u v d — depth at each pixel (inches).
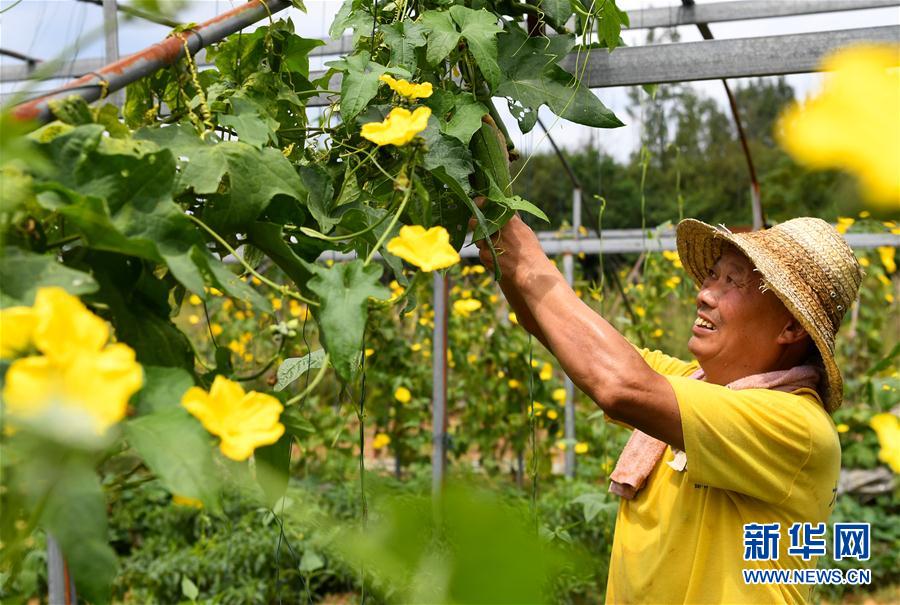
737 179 531.5
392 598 8.8
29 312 25.1
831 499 64.0
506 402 204.4
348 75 51.9
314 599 148.1
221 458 33.7
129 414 30.0
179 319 241.8
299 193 44.4
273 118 53.6
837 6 129.6
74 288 30.8
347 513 165.6
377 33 57.1
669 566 62.7
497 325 206.2
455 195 56.3
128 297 37.8
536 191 499.8
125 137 40.7
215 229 42.8
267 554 152.9
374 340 191.2
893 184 38.9
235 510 169.6
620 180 522.0
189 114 48.0
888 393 160.1
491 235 62.3
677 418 57.3
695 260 78.9
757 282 66.0
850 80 39.9
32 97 37.9
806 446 59.3
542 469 202.7
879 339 223.5
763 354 66.4
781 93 556.7
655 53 75.5
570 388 175.3
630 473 66.9
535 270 62.5
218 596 106.9
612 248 168.7
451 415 235.0
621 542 67.9
